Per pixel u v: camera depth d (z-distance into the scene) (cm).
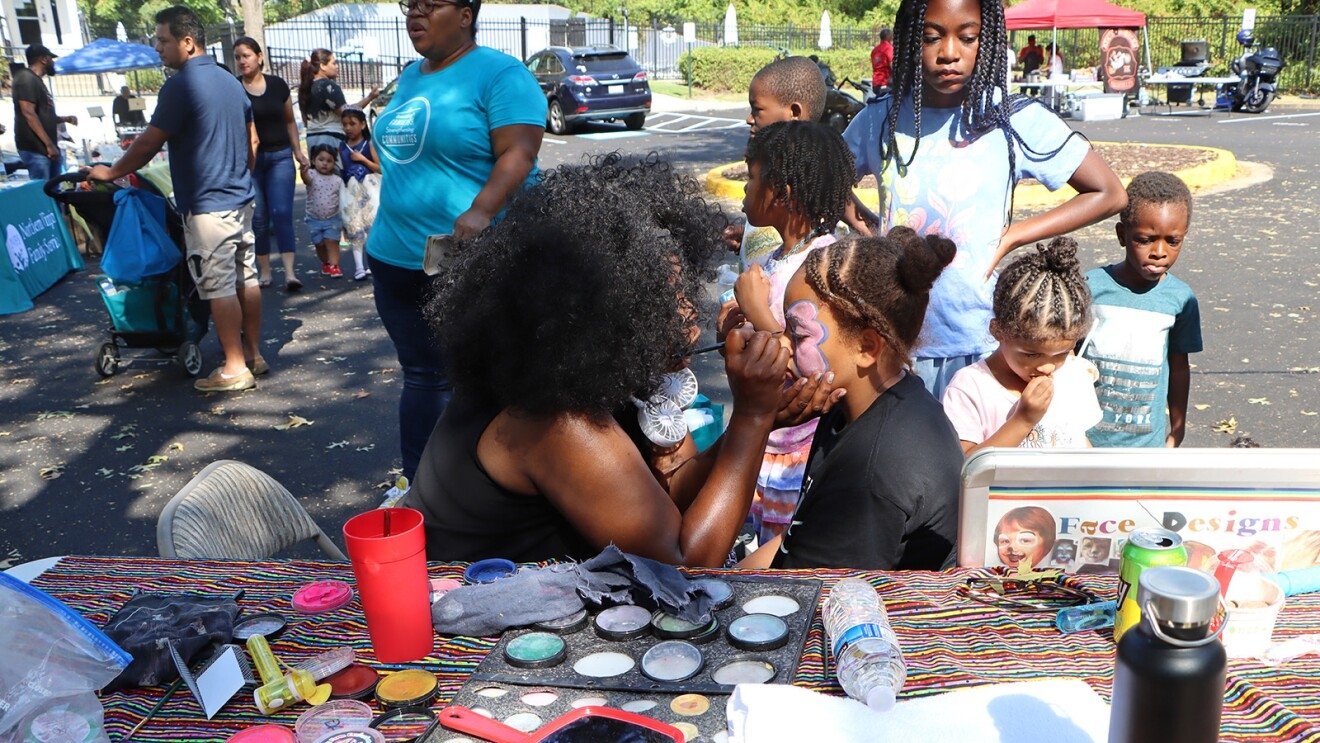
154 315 618
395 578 151
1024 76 2122
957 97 292
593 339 166
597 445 172
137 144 557
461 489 186
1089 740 130
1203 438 506
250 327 630
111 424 562
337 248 887
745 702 136
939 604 165
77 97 2588
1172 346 321
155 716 149
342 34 3647
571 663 152
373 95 1235
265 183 819
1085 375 259
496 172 354
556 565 168
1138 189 300
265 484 251
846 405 205
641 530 175
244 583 188
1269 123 1853
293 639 166
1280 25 2530
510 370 168
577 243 170
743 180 1223
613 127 2092
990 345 300
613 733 133
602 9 4297
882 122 312
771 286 271
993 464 165
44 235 877
